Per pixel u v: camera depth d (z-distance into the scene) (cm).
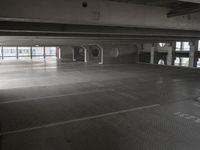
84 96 538
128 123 351
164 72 1030
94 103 472
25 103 472
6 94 558
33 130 323
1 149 263
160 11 534
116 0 462
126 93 571
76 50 1994
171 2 470
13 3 384
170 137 297
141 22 511
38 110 421
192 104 463
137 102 480
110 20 471
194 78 835
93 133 312
